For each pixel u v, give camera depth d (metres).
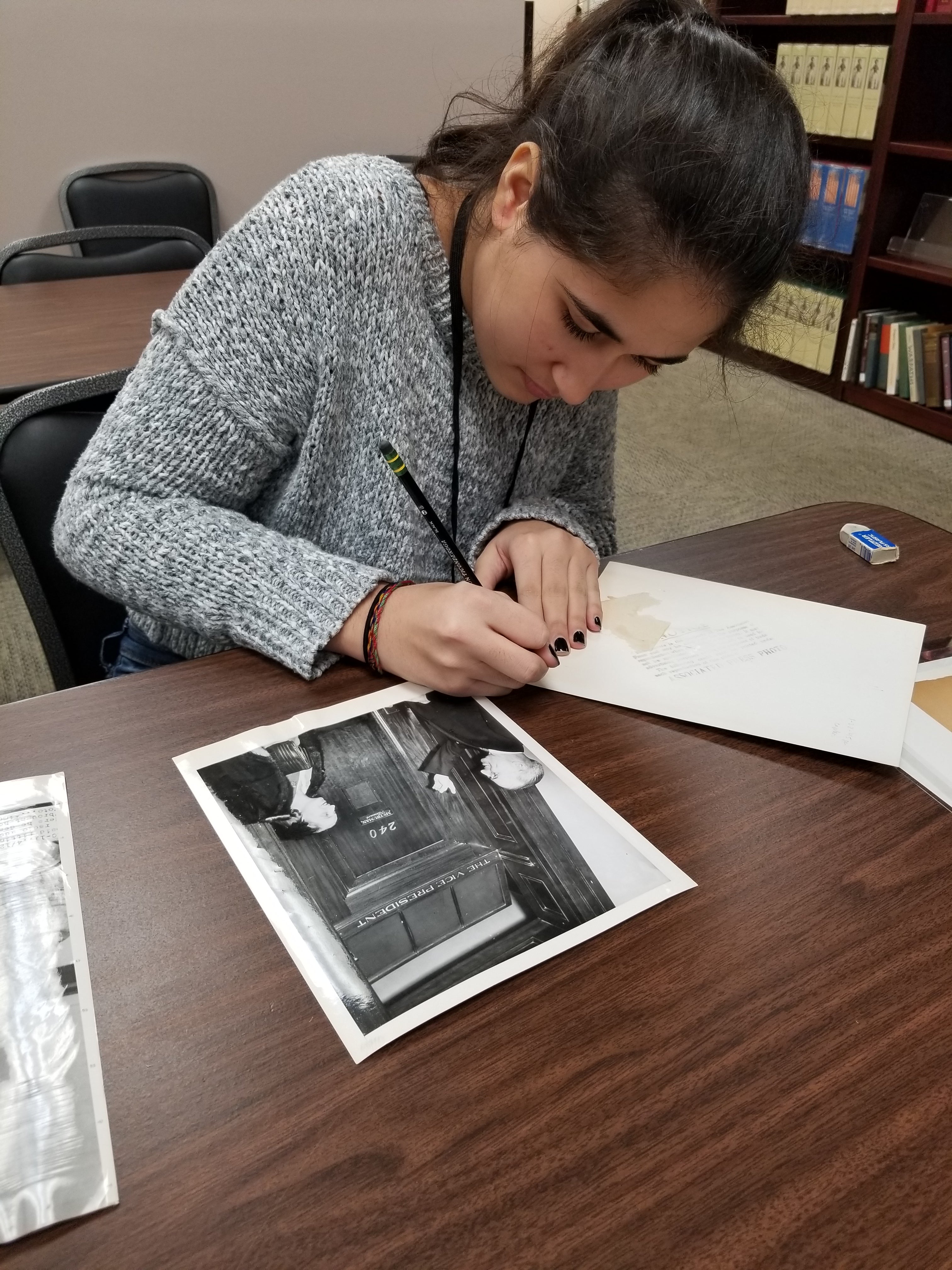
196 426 0.79
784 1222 0.38
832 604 0.85
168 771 0.61
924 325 3.07
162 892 0.52
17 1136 0.40
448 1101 0.42
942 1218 0.38
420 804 0.59
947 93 2.95
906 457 2.92
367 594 0.74
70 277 2.12
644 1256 0.37
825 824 0.59
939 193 3.11
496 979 0.48
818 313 3.35
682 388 3.53
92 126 2.98
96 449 0.81
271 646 0.72
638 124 0.60
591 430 1.04
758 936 0.51
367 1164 0.39
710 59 0.62
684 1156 0.40
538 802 0.60
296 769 0.62
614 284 0.63
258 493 0.92
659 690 0.71
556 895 0.53
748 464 2.90
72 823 0.57
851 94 3.07
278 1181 0.39
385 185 0.85
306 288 0.81
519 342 0.73
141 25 2.89
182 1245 0.37
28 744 0.64
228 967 0.48
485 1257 0.36
